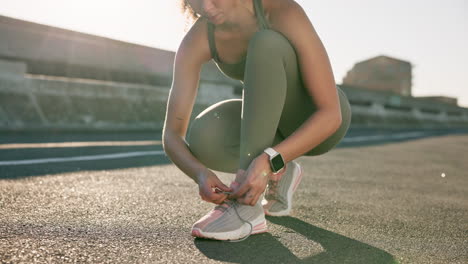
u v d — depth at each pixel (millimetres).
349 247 1467
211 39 1565
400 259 1363
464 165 5090
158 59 10125
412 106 22406
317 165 4363
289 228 1705
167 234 1515
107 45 8953
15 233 1417
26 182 2477
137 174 3061
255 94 1374
